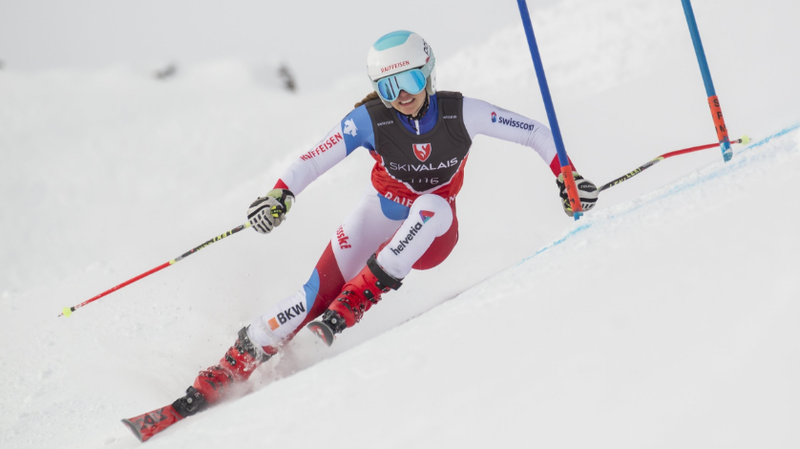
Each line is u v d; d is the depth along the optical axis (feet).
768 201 16.71
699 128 74.90
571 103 90.12
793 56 80.89
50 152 111.86
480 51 109.60
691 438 10.24
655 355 12.12
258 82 121.39
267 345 35.88
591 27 100.17
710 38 89.40
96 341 52.75
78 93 121.90
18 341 56.59
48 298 71.15
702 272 14.26
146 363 47.37
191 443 18.63
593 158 75.92
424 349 17.11
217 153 110.63
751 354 11.17
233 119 115.65
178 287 60.13
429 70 34.96
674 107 79.71
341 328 34.45
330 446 13.76
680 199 22.53
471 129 37.35
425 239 35.14
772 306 11.98
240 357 35.40
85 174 108.58
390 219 39.96
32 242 95.50
